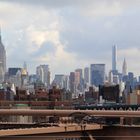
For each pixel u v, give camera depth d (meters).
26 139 92.81
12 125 114.44
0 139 88.19
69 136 103.69
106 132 116.00
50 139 98.12
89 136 108.69
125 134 115.25
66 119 139.75
